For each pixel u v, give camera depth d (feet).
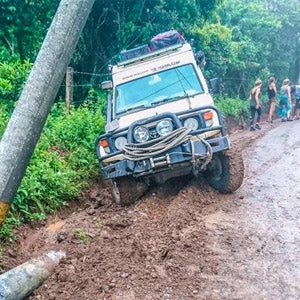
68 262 15.20
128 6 47.37
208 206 21.21
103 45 49.39
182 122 21.29
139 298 12.67
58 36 10.28
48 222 20.99
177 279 13.70
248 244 16.08
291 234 16.88
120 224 19.26
